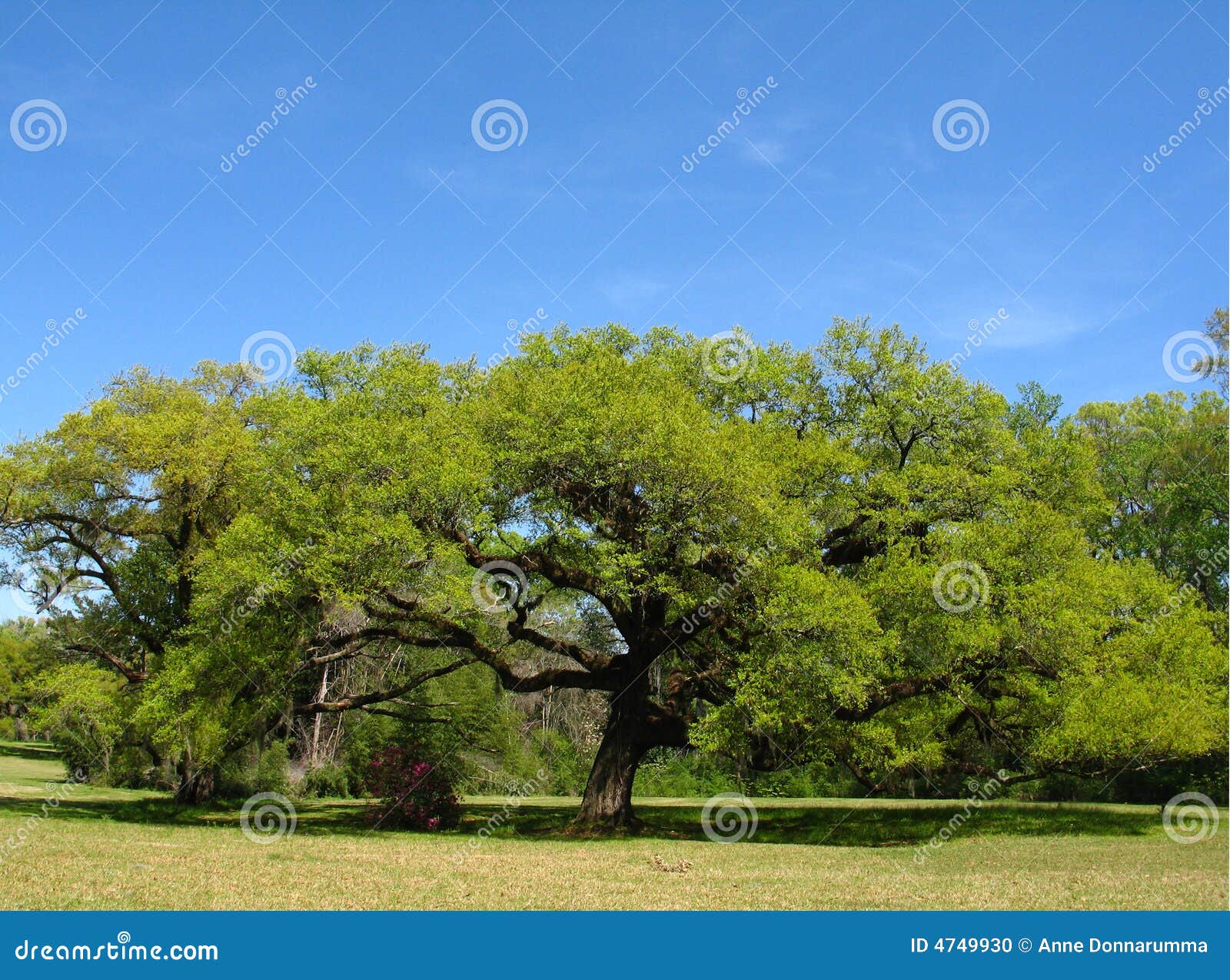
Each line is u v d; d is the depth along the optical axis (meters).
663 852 21.89
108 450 27.58
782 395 28.44
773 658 22.78
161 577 29.59
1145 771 42.50
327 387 29.16
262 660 25.16
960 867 19.16
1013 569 24.69
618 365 25.53
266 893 13.84
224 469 28.23
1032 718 27.33
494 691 42.09
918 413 27.09
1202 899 14.77
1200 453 45.09
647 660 27.20
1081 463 28.25
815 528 24.92
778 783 51.78
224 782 38.78
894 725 27.52
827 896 14.65
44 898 12.88
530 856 20.08
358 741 43.88
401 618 26.75
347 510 23.05
